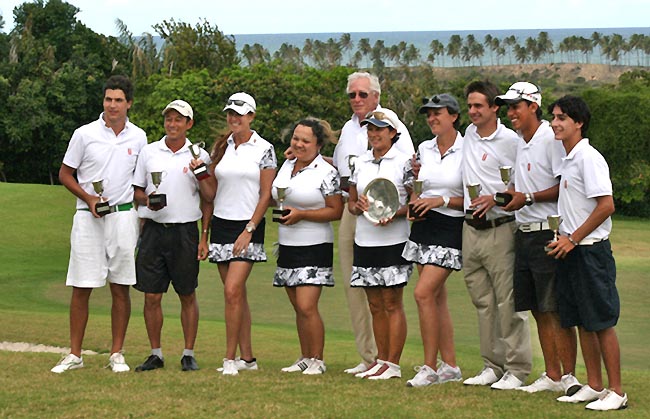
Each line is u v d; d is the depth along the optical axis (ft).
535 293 22.53
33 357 28.43
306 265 25.98
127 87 25.35
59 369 25.17
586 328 20.70
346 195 27.96
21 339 36.76
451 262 23.77
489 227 23.32
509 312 23.36
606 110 181.78
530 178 22.34
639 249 105.70
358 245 25.26
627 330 45.68
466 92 23.61
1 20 234.79
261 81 180.14
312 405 20.74
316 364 26.21
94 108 212.64
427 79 285.43
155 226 25.67
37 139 204.23
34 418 19.98
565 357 22.50
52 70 208.54
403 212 24.77
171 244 25.57
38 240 84.12
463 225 24.00
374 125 24.81
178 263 25.64
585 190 20.76
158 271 25.71
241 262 25.30
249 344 27.02
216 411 20.29
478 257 23.63
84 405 20.93
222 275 26.40
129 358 30.86
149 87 192.65
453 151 24.12
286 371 26.17
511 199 21.91
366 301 27.91
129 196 25.61
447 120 24.06
